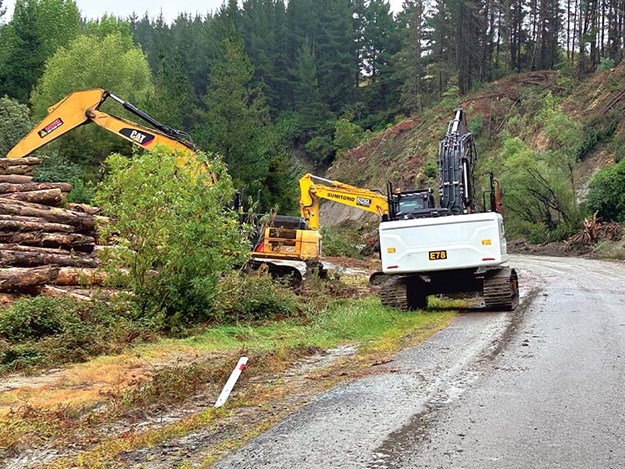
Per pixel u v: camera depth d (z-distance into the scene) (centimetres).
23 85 5772
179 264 1225
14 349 932
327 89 9738
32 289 1223
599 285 2127
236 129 4303
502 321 1334
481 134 6750
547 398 716
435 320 1408
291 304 1475
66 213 1462
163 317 1193
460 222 1517
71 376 857
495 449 557
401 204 1736
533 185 4822
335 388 795
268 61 9525
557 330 1184
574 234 4625
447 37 8750
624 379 794
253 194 4216
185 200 1223
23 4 5900
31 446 599
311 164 8850
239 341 1145
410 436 595
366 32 10300
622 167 4350
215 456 559
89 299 1217
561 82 6888
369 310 1429
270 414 690
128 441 600
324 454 552
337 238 3991
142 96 5097
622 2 7281
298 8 10306
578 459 530
